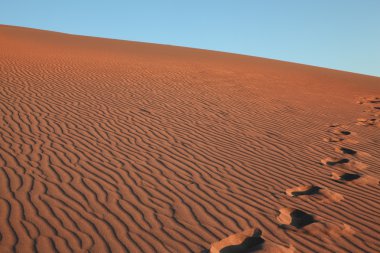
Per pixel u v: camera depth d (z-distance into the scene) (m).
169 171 6.42
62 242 4.16
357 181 6.49
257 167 6.90
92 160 6.64
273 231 4.65
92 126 8.62
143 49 31.77
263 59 34.69
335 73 29.02
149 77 15.63
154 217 4.85
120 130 8.50
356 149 8.36
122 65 18.59
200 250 4.18
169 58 24.62
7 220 4.50
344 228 4.79
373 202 5.67
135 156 7.01
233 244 4.36
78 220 4.64
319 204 5.50
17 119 8.59
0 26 40.19
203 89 14.16
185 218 4.87
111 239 4.29
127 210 4.98
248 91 14.70
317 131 9.68
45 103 10.15
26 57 18.08
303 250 4.26
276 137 8.88
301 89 16.78
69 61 18.33
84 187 5.56
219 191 5.76
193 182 6.04
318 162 7.37
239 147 7.97
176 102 11.66
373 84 23.25
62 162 6.44
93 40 37.25
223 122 9.87
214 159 7.16
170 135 8.44
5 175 5.73
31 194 5.20
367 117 11.71
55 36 36.78
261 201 5.49
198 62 23.22
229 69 20.95
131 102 11.15
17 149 6.84
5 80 12.37
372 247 4.39
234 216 4.99
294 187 6.09
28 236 4.22
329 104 13.61
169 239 4.36
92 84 13.16
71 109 9.84
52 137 7.65
